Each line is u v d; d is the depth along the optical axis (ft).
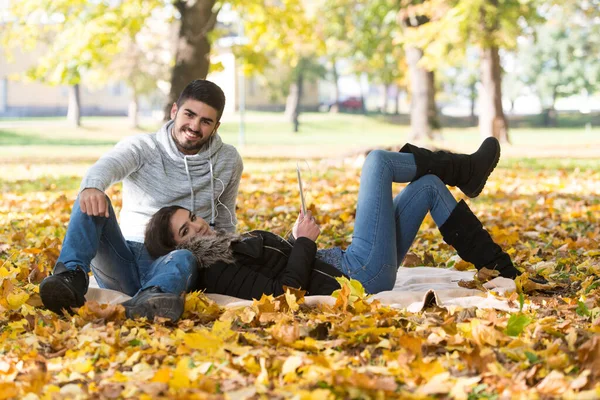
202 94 20.56
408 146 20.48
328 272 19.60
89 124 222.89
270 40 93.04
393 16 139.13
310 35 95.55
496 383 12.92
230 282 18.86
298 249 19.12
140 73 185.47
